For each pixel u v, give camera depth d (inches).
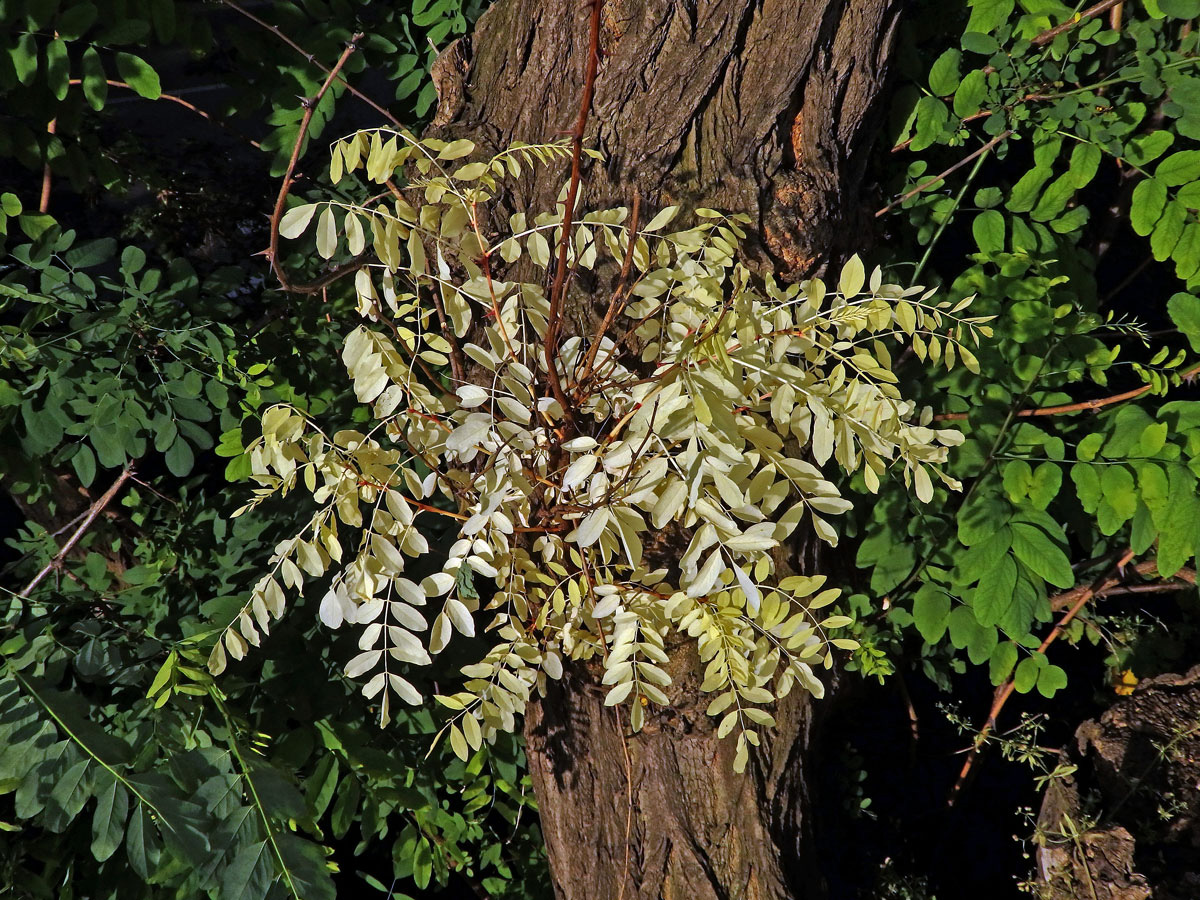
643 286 81.0
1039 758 103.7
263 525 94.9
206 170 114.1
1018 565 91.7
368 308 79.9
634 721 80.9
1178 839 98.2
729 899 87.6
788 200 86.3
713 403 75.0
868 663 95.4
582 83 86.0
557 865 90.2
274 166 97.7
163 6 91.7
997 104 93.7
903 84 97.0
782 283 86.7
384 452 80.0
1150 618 112.5
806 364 81.9
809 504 78.2
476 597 82.4
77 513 103.3
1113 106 93.7
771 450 78.5
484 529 81.0
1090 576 105.3
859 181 91.6
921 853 109.5
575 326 84.4
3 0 88.2
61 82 89.7
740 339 77.0
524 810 106.8
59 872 89.3
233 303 98.3
